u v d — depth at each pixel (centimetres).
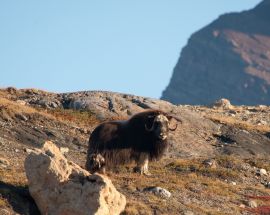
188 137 11406
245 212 7450
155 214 6769
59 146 9900
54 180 6306
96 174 6284
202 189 7956
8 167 7575
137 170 8206
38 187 6322
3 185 6656
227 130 12125
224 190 8100
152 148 8175
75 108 11888
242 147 11506
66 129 10631
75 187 6259
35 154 6388
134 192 7306
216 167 9156
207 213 7088
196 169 8888
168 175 8450
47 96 12550
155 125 8119
